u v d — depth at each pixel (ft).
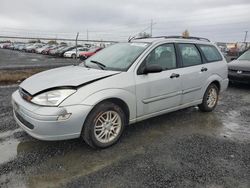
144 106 12.95
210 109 18.04
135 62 12.68
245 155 11.43
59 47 108.99
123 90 11.74
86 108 10.46
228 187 8.95
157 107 13.67
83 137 11.09
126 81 11.94
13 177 9.28
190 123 15.66
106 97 11.05
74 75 11.73
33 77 12.78
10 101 19.53
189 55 15.90
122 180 9.22
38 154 11.06
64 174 9.55
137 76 12.47
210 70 17.03
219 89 18.53
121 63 13.04
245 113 18.25
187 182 9.18
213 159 10.96
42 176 9.39
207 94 17.39
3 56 93.20
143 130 14.23
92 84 10.93
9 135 12.98
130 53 13.62
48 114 9.87
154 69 12.46
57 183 9.00
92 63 14.17
